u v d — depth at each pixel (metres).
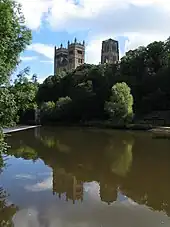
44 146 42.91
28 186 19.05
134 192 18.31
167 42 111.69
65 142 48.62
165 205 15.59
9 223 12.53
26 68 16.11
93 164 28.06
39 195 16.92
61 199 16.23
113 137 58.16
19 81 15.96
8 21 13.68
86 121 109.50
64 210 14.36
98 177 22.53
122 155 34.03
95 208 14.89
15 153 35.31
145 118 94.75
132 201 16.39
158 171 24.98
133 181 21.34
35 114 120.00
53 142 48.62
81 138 56.28
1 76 14.48
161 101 97.06
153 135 62.03
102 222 12.98
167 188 19.34
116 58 185.00
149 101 98.31
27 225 12.35
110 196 17.22
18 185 19.25
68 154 34.66
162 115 92.75
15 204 15.07
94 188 19.17
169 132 68.62
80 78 125.81
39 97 136.25
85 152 36.53
